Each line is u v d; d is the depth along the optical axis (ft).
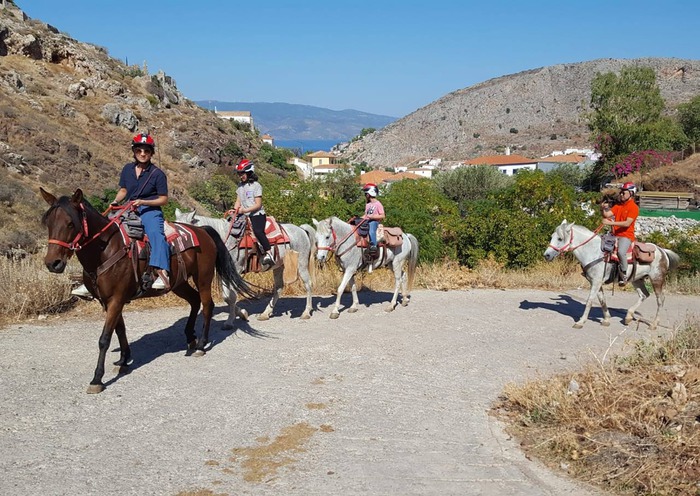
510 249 66.49
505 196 78.13
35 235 85.61
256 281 46.52
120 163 167.22
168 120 242.99
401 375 27.40
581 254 38.52
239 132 318.65
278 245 35.78
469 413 23.06
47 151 146.30
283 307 41.29
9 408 21.75
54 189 125.18
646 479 17.06
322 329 35.35
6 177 108.88
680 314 44.37
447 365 29.22
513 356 31.14
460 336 35.06
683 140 237.04
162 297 40.98
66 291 37.29
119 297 24.50
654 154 206.18
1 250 73.72
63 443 19.16
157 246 25.64
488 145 645.10
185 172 202.69
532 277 58.23
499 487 17.11
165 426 20.74
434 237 65.98
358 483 17.10
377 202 39.99
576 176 238.89
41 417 21.11
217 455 18.66
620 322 40.70
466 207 89.61
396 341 33.27
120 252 24.18
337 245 37.91
